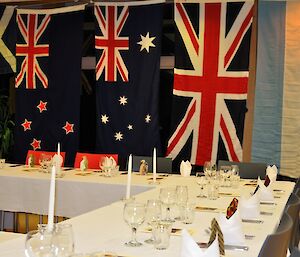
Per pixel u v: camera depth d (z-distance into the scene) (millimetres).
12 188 4473
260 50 5996
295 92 5895
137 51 6355
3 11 6797
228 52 6035
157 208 2324
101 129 6484
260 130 6016
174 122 6191
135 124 6383
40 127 6809
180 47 6152
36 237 1646
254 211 2811
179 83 6164
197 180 4137
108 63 6438
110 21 6430
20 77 6816
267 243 1710
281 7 5941
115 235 2277
